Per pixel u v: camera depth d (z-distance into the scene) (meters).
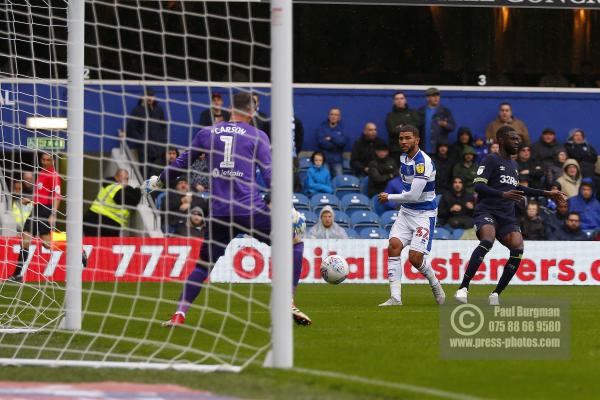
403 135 43.59
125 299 46.12
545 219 63.94
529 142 68.38
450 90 71.88
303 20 70.94
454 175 66.31
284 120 24.45
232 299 46.88
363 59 71.50
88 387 21.91
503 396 21.14
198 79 66.38
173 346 28.70
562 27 72.44
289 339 24.72
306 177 67.19
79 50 32.62
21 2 62.94
